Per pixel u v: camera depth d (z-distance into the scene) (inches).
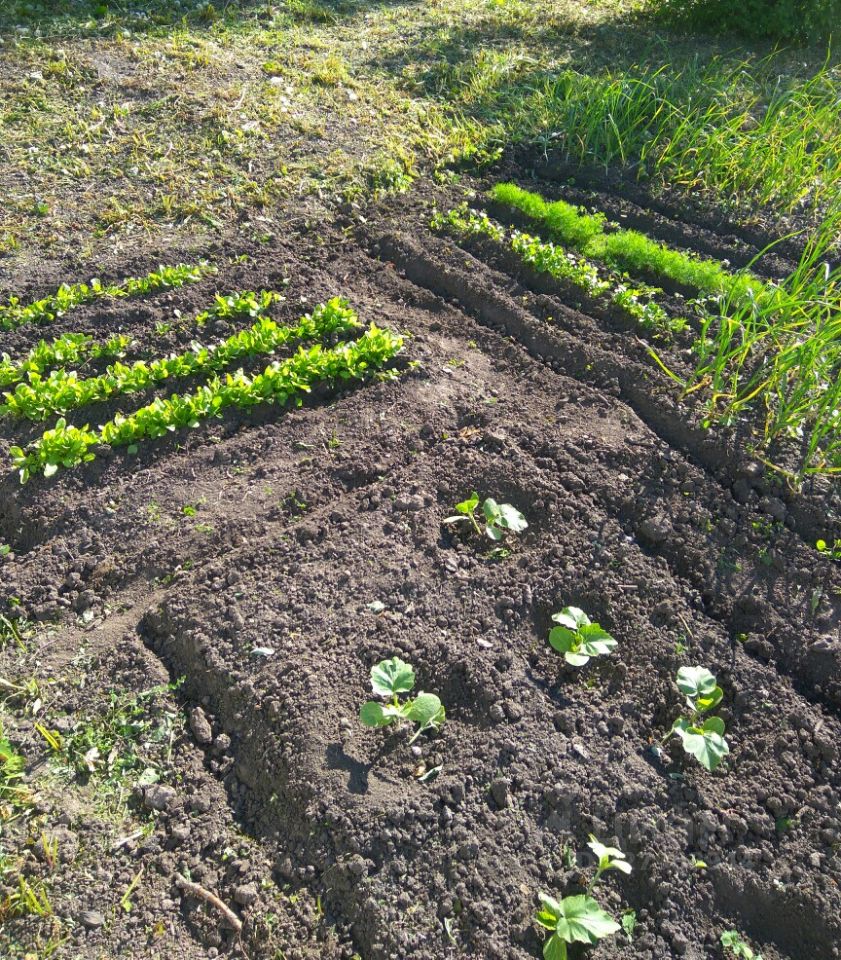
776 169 122.2
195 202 116.6
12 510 79.7
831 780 63.2
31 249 107.6
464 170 129.6
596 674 68.6
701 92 143.6
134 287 102.7
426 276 109.8
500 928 54.3
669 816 60.3
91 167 120.8
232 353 94.2
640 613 72.4
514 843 58.0
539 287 108.6
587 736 64.1
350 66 151.1
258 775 61.9
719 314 104.0
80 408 88.8
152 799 59.8
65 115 128.9
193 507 79.5
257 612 70.0
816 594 75.5
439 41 162.2
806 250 96.3
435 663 67.5
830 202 122.0
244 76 143.0
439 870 56.6
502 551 76.5
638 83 136.1
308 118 134.0
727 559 77.8
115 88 135.8
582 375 96.6
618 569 75.5
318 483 82.3
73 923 53.8
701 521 80.4
